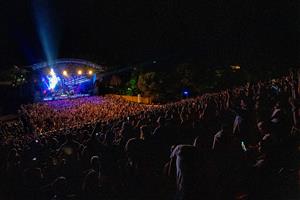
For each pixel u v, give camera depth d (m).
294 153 10.86
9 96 77.31
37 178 11.57
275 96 20.61
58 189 10.73
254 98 20.56
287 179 9.94
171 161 8.62
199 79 69.31
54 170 12.44
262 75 62.50
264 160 10.16
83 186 10.74
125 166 11.73
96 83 82.31
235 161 10.91
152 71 76.06
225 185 10.03
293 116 13.30
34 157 14.66
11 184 11.24
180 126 14.86
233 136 12.31
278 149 10.35
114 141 13.80
